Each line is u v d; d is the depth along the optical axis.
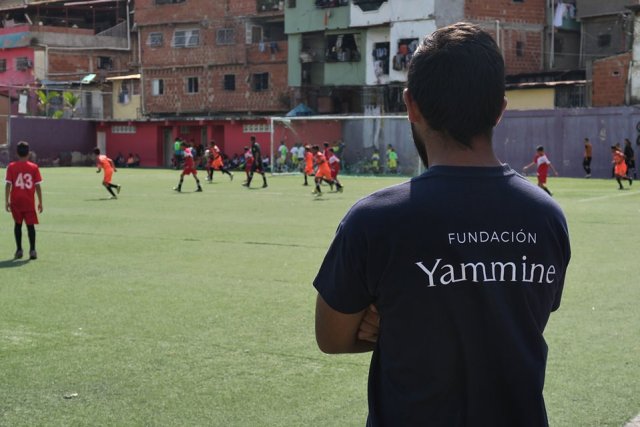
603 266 11.88
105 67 68.62
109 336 7.82
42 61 65.94
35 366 6.82
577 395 5.98
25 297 9.77
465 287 2.29
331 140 48.28
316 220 19.00
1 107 62.94
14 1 72.75
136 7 60.75
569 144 39.75
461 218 2.32
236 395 6.06
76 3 67.56
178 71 59.62
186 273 11.48
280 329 8.07
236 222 18.58
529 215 2.38
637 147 37.88
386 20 48.94
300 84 53.53
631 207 22.05
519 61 48.69
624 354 7.08
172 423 5.49
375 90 50.88
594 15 48.38
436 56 2.40
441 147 2.45
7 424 5.47
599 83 42.66
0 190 29.56
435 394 2.32
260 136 51.97
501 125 41.53
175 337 7.78
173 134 57.38
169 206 23.11
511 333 2.32
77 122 57.84
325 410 5.74
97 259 12.87
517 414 2.31
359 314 2.44
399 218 2.32
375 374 2.47
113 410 5.75
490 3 47.81
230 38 57.16
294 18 53.03
